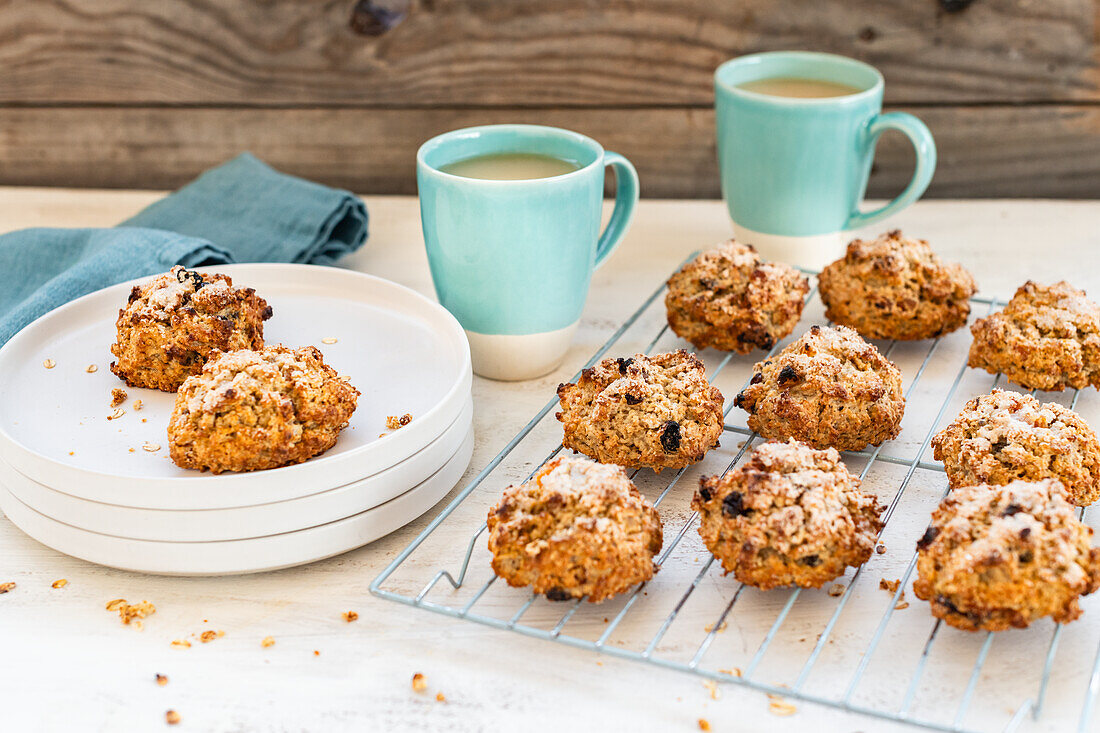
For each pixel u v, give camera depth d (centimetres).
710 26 96
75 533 67
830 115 84
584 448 73
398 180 103
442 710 63
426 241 80
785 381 73
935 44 96
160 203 93
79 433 71
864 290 81
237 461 67
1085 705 61
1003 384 79
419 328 79
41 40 100
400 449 68
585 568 65
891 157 100
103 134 103
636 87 99
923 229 95
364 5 97
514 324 79
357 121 101
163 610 67
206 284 76
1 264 86
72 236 86
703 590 67
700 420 72
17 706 63
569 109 100
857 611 66
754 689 63
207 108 102
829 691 63
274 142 102
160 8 99
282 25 99
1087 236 94
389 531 69
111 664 65
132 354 73
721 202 101
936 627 63
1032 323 77
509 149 83
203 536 66
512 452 75
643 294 89
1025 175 100
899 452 74
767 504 66
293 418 68
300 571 69
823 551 65
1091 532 65
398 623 66
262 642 65
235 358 70
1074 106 97
